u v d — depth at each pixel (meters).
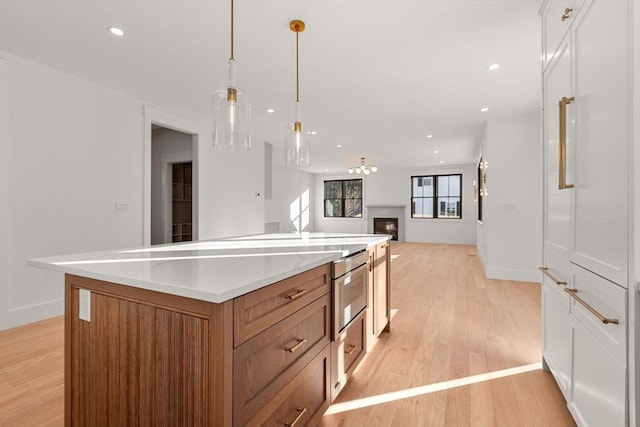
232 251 1.64
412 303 3.62
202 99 3.80
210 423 0.94
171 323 1.01
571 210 1.48
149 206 3.90
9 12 2.13
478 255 7.17
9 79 2.71
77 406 1.25
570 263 1.50
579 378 1.44
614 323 1.10
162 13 2.13
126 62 2.86
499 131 4.73
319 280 1.48
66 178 3.11
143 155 3.84
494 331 2.79
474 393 1.85
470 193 9.36
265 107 4.11
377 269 2.42
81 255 1.51
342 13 2.13
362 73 3.06
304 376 1.35
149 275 1.09
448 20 2.21
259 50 2.63
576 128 1.39
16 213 2.77
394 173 10.40
